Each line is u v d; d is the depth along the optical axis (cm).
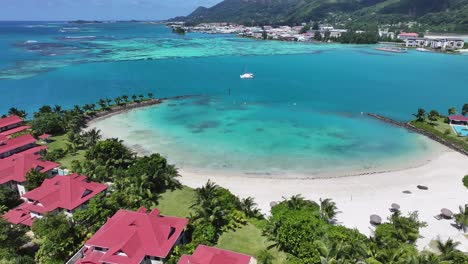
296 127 9894
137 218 4294
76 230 4403
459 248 4584
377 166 7362
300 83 15912
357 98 13300
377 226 4834
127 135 9031
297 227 4234
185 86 15000
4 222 4200
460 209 5141
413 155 7938
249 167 7269
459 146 8144
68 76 16125
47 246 4103
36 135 8469
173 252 4081
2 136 7288
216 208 4856
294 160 7644
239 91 14312
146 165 6116
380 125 10162
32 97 12588
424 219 5312
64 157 7306
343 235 4266
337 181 6662
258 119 10631
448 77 17225
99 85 14650
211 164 7388
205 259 3722
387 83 15912
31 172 5697
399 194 6138
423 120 9950
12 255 3931
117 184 5641
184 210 5459
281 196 6041
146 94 13462
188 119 10525
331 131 9581
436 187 6384
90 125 9731
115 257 3800
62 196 5097
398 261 3775
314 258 3872
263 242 4631
